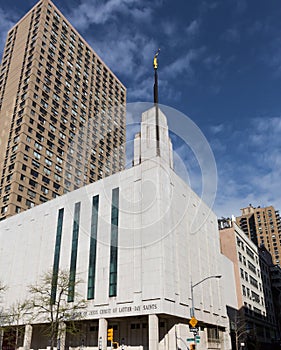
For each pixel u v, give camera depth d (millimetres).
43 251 41875
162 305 29109
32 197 59938
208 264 42000
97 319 33906
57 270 37594
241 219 146750
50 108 70188
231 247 58156
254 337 54812
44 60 73000
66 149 69812
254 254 70812
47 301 34156
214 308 40625
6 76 75938
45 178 63375
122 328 34156
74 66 81562
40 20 76000
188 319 33219
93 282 35000
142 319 33062
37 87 69000
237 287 54781
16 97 69188
